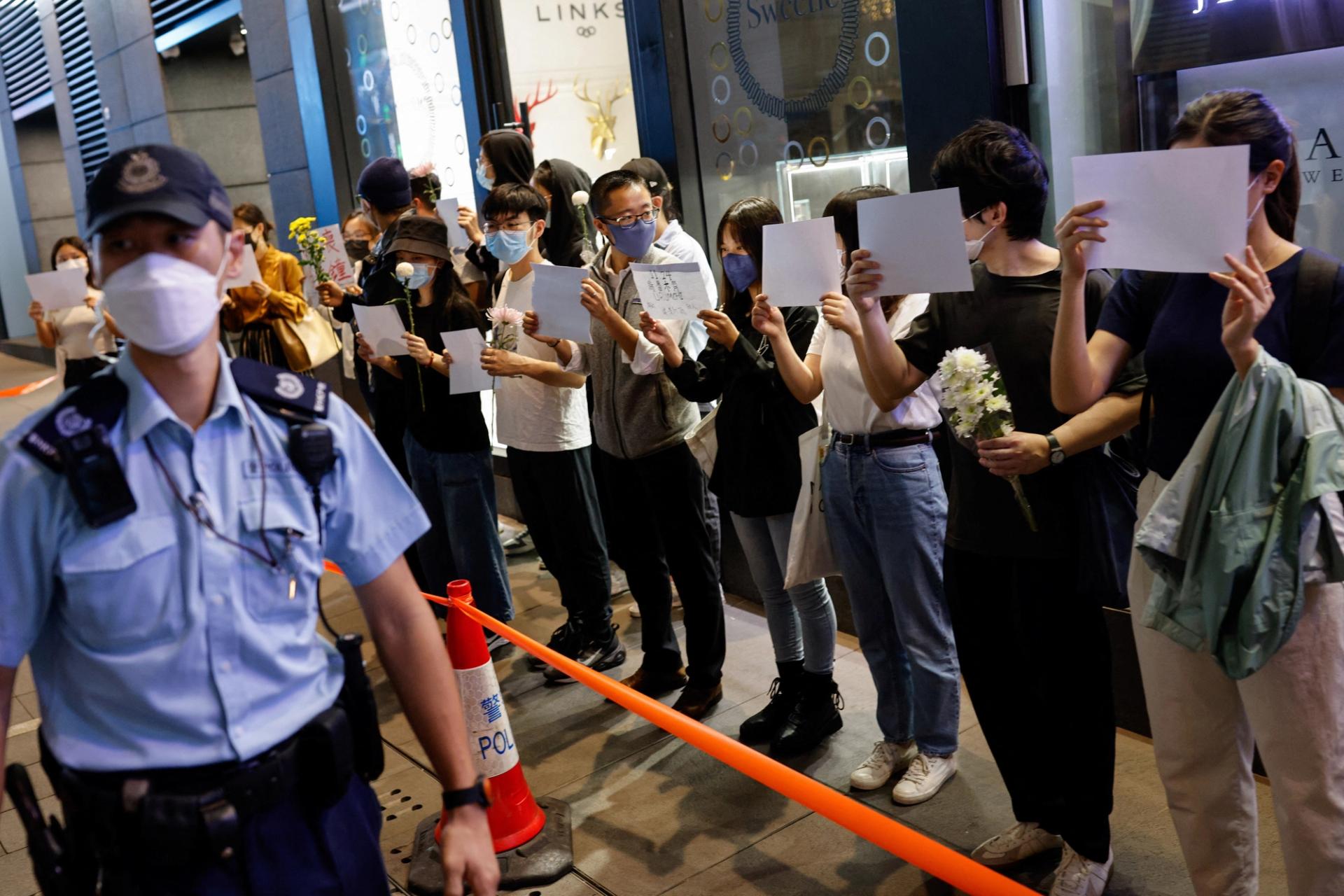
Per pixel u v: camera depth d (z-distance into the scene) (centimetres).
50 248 1620
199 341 133
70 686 137
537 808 299
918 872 270
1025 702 252
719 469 320
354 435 150
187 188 132
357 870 149
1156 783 291
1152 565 188
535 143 600
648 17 457
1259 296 172
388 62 659
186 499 135
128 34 1027
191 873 137
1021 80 323
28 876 306
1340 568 172
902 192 386
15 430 133
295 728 142
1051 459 216
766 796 312
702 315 302
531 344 380
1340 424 173
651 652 376
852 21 387
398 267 379
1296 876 189
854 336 255
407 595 156
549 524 403
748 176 445
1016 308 230
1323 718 182
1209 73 303
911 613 285
